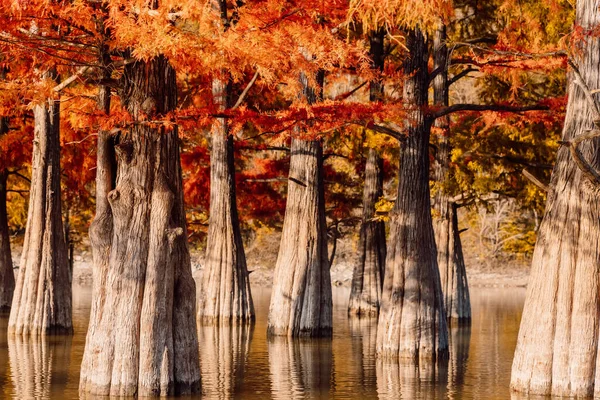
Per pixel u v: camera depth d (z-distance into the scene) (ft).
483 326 100.83
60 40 51.96
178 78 91.45
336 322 104.12
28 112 99.40
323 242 86.69
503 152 100.01
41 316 81.87
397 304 69.36
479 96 110.42
